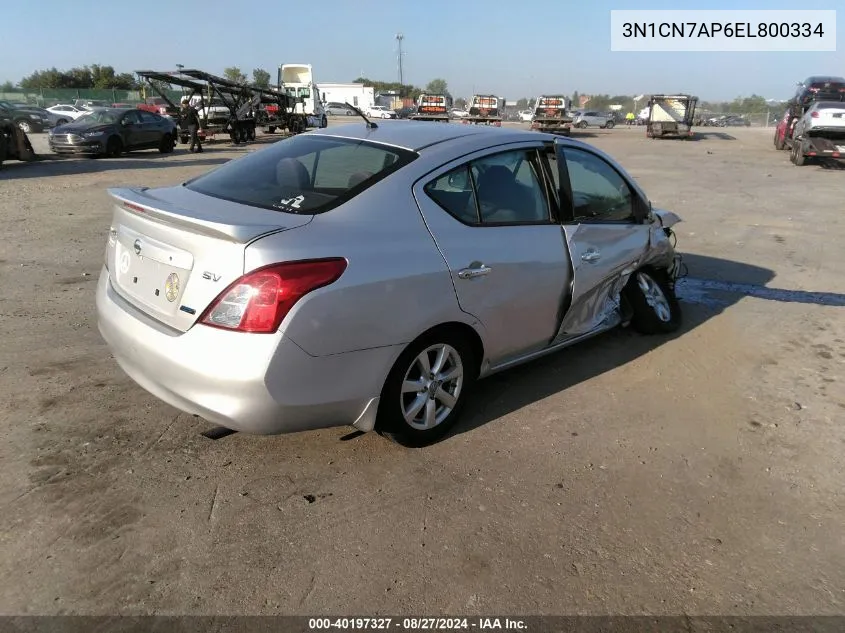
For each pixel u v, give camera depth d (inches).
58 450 124.4
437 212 124.3
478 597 93.5
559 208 150.5
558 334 155.3
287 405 103.8
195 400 103.8
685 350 187.0
